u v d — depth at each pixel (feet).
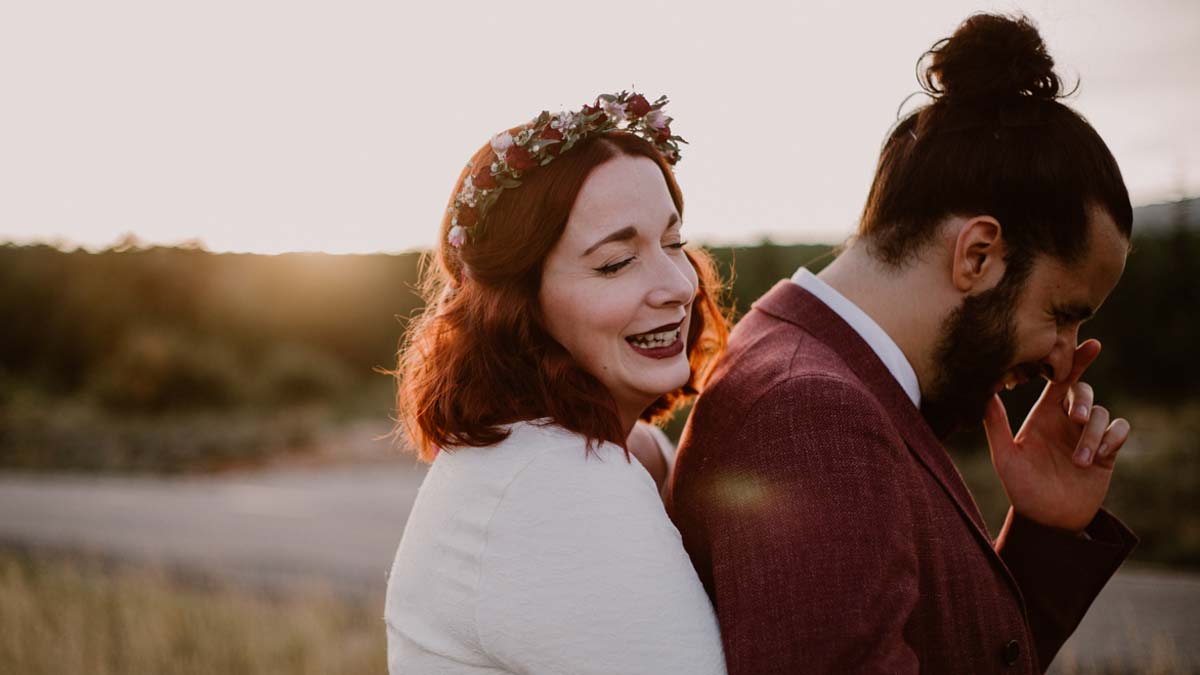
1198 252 72.59
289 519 41.14
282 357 98.58
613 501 4.32
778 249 68.85
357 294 124.47
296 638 19.27
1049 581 5.88
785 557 4.09
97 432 75.77
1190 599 20.62
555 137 4.68
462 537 4.48
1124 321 70.59
